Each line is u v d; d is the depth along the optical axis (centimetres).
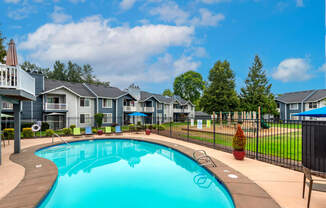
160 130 2141
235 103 2572
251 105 2545
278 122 781
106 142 1487
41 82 2205
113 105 2870
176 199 517
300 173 635
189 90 5122
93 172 757
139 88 3612
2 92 732
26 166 729
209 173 678
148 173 741
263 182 555
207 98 2756
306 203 427
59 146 1312
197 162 801
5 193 483
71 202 499
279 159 789
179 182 643
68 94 2378
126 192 560
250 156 853
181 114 4409
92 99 2638
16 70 812
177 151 1079
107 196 536
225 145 1145
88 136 1677
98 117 2500
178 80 5350
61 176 707
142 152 1159
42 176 614
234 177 591
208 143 1214
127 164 881
